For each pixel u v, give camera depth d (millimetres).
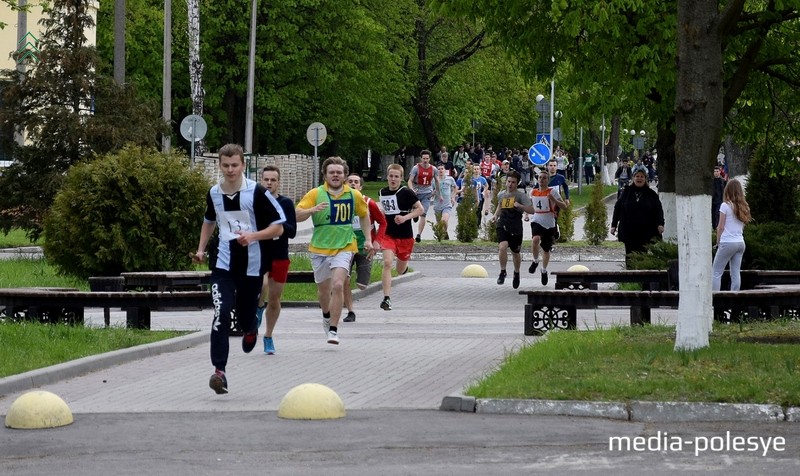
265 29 137000
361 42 144625
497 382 26891
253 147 148125
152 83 137750
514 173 61312
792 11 46438
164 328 42781
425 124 166125
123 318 47281
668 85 52250
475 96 172125
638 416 24594
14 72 69688
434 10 56344
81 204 55594
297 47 140500
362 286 52031
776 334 34250
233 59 141500
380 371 31781
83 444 21969
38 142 68375
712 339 33188
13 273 59219
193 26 115438
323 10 140875
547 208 61062
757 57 52406
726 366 27609
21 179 68688
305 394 24781
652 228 56781
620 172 167000
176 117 146500
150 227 55969
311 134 98688
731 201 47781
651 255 54031
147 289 54062
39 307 40625
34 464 20312
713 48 30266
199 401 27078
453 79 165375
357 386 29188
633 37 52188
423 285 62781
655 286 52062
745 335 34250
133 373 31609
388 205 50062
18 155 68688
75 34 69875
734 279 48188
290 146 172000
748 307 39969
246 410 25797
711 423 24109
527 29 55312
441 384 29500
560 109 58781
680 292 30438
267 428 23469
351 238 37344
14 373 29766
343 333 41312
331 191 36938
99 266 56125
